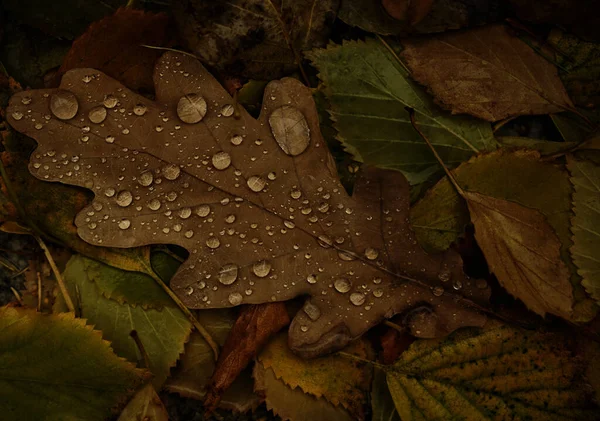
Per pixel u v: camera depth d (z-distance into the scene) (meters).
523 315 0.25
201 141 0.24
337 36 0.26
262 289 0.24
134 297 0.24
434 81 0.26
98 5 0.25
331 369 0.24
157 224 0.24
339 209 0.24
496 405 0.24
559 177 0.25
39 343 0.24
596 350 0.25
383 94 0.25
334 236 0.24
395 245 0.24
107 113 0.24
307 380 0.24
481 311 0.24
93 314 0.24
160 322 0.24
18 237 0.25
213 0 0.25
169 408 0.25
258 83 0.25
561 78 0.26
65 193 0.24
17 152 0.24
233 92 0.25
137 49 0.25
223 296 0.24
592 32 0.26
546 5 0.25
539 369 0.24
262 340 0.24
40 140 0.24
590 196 0.25
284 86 0.24
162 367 0.24
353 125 0.25
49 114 0.24
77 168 0.24
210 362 0.25
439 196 0.25
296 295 0.24
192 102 0.24
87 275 0.24
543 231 0.24
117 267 0.24
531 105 0.26
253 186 0.24
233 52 0.25
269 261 0.24
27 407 0.23
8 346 0.24
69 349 0.24
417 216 0.25
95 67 0.25
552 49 0.26
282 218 0.24
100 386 0.24
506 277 0.24
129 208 0.24
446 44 0.26
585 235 0.25
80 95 0.24
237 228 0.24
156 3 0.26
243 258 0.24
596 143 0.25
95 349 0.24
